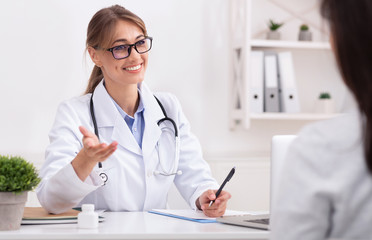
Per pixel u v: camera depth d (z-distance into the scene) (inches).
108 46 70.7
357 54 27.1
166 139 76.1
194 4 119.6
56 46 112.7
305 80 126.3
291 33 124.6
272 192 52.2
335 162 27.6
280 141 52.1
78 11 113.6
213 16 120.5
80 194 59.2
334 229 27.8
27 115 111.5
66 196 58.9
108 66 71.7
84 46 114.0
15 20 111.0
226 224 54.6
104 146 55.1
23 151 111.2
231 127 120.5
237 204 111.1
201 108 120.4
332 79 126.6
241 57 116.0
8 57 110.7
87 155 56.4
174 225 53.4
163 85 118.4
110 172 70.9
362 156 27.2
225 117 121.6
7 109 110.7
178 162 76.6
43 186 62.0
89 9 114.0
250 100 115.0
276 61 117.3
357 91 27.5
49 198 59.2
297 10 124.8
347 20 27.3
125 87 73.5
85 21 113.9
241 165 111.2
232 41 119.8
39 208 64.9
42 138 112.1
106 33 70.4
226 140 121.8
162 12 118.0
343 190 27.0
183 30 119.2
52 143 69.1
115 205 71.2
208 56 120.5
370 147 26.7
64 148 67.9
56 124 71.7
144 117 74.6
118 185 71.2
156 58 118.0
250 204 111.7
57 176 58.3
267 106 116.1
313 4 125.4
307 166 28.1
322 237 27.5
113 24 70.4
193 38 119.7
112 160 71.2
